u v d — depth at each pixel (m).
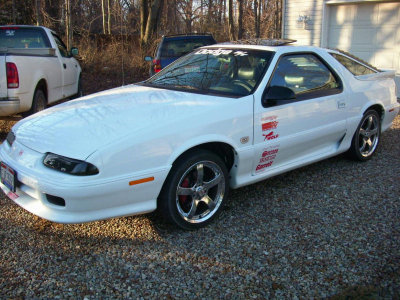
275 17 26.62
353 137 4.98
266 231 3.47
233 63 4.20
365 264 2.98
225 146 3.64
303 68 4.33
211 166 3.52
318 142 4.47
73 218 2.95
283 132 3.98
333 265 2.97
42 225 3.55
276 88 3.78
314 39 11.37
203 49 4.73
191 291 2.71
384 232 3.43
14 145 3.34
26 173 3.04
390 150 5.74
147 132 3.10
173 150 3.20
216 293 2.69
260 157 3.84
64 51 8.66
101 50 14.83
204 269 2.95
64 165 2.89
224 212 3.83
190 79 4.26
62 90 7.90
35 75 6.31
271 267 2.96
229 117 3.53
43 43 7.78
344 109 4.66
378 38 10.46
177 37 9.93
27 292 2.68
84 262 3.02
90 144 2.95
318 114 4.33
